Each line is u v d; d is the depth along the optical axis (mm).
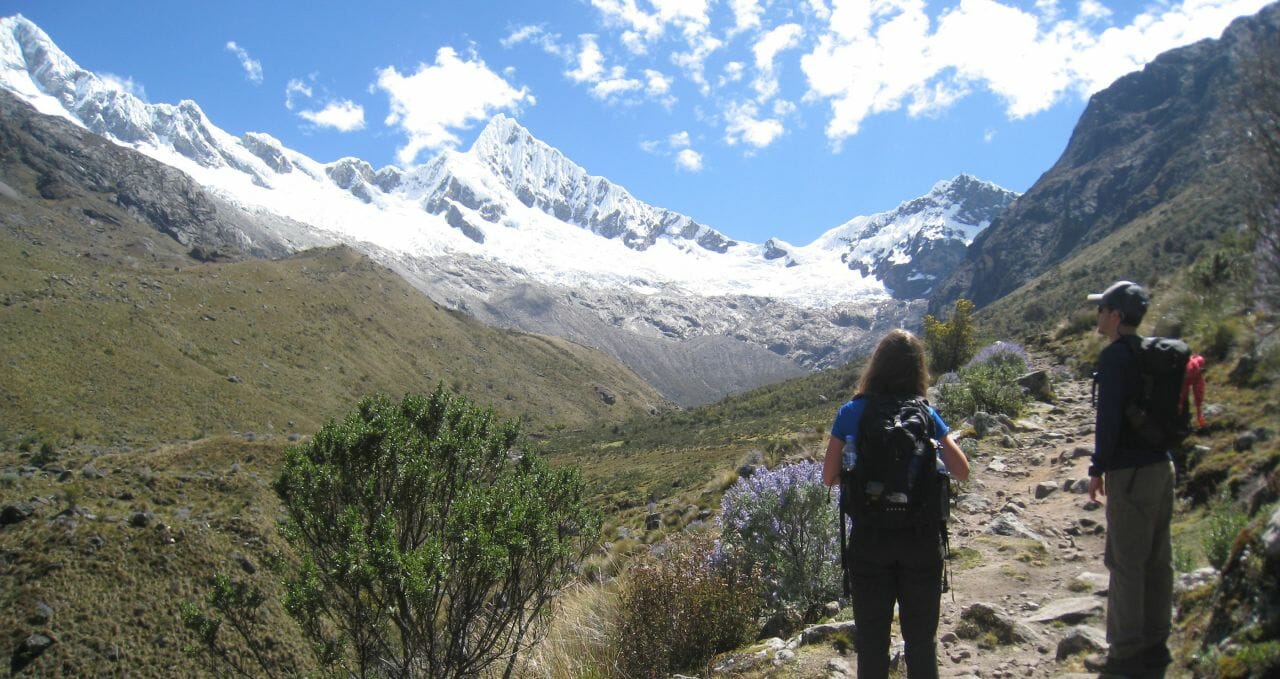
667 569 7246
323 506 4922
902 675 5266
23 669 16594
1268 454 7555
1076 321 29297
